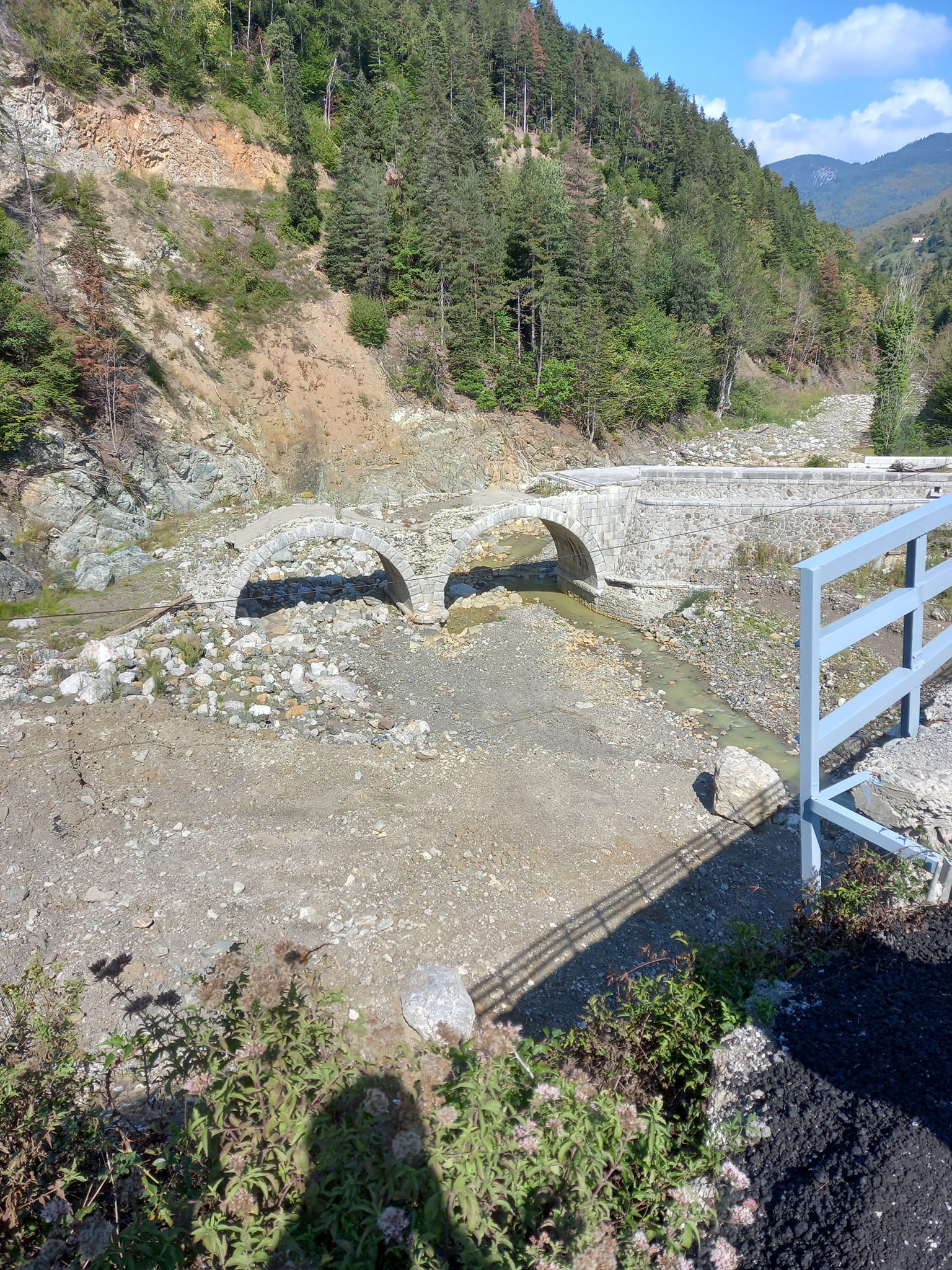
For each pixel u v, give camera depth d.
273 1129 3.74
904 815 5.75
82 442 30.48
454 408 44.41
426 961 12.23
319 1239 3.54
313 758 18.00
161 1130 5.06
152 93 44.81
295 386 40.81
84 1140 4.72
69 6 41.31
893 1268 3.09
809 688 5.36
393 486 39.66
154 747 17.64
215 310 40.81
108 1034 10.35
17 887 13.16
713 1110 4.25
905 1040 4.21
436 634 26.39
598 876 14.52
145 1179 3.95
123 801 15.78
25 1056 5.63
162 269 40.09
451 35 65.50
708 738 20.44
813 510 27.92
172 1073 4.44
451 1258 3.44
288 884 13.70
